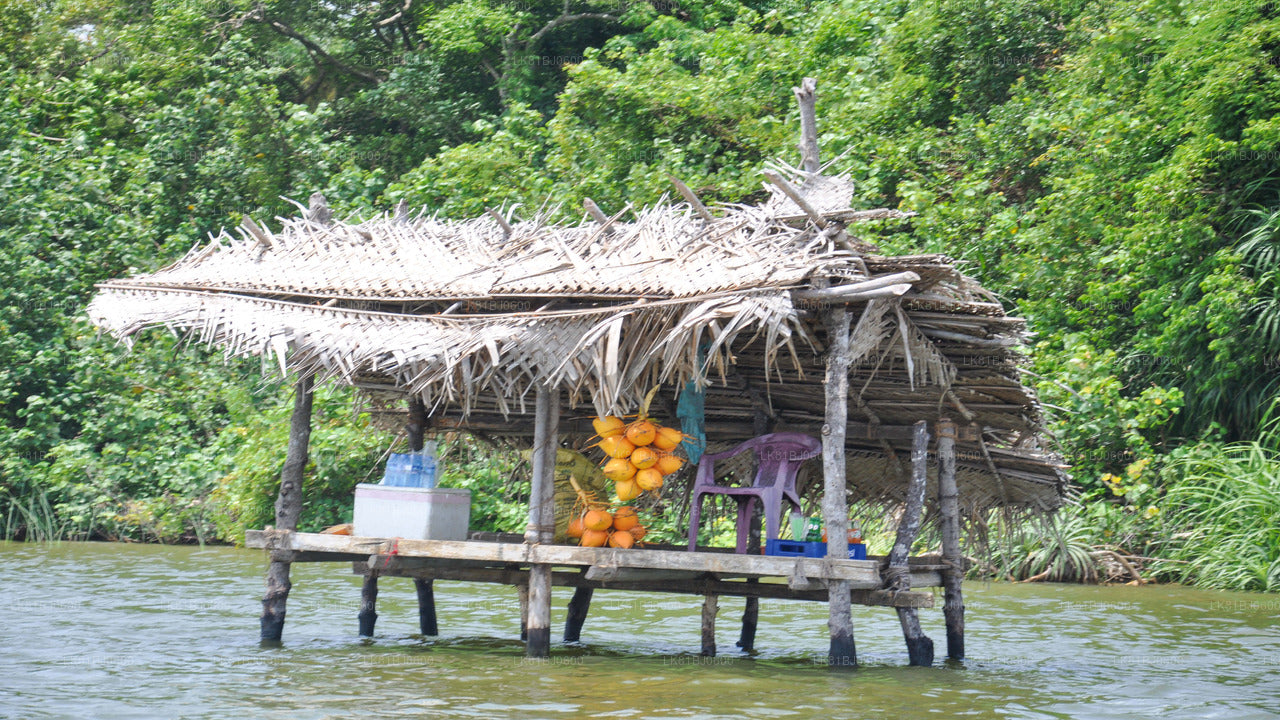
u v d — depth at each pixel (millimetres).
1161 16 17297
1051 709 6312
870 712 6078
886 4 21859
